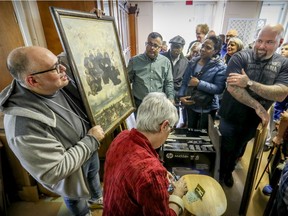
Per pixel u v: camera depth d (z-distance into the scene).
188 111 2.11
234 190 1.76
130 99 1.53
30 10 1.40
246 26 5.28
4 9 1.29
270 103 1.35
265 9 5.12
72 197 1.06
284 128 1.38
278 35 1.13
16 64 0.75
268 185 1.71
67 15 0.96
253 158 1.25
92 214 1.50
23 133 0.75
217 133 1.46
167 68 1.92
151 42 1.74
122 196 0.62
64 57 1.06
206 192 1.23
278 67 1.20
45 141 0.79
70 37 0.96
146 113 0.69
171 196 0.81
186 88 2.06
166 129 0.70
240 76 1.19
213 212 1.11
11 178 1.53
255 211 1.55
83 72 1.03
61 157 0.84
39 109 0.81
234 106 1.42
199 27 3.04
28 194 1.59
